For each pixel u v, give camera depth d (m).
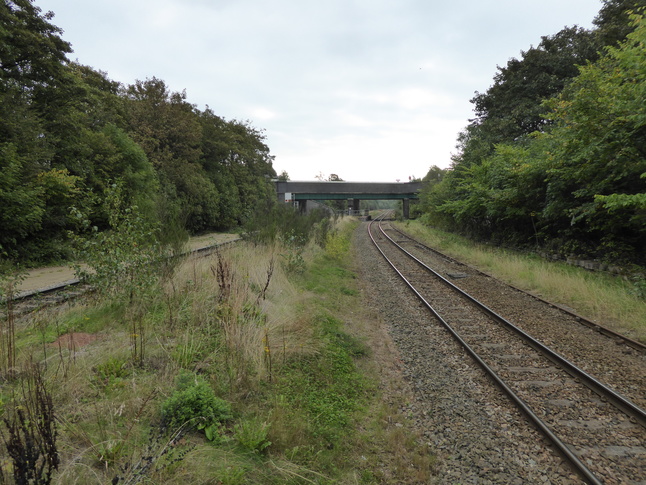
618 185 11.86
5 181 13.88
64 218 17.53
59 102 18.81
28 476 2.36
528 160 16.75
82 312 6.90
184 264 9.18
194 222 34.28
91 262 7.14
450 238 28.53
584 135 11.60
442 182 34.81
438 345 7.37
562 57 24.95
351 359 6.64
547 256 16.64
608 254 12.97
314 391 5.25
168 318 6.57
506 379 5.86
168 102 33.38
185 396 4.01
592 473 3.74
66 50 17.97
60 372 4.43
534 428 4.59
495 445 4.32
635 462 4.00
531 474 3.84
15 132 15.35
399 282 13.64
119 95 31.50
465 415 4.93
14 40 15.77
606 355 6.71
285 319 7.20
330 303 10.00
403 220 68.62
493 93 29.98
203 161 38.94
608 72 12.96
